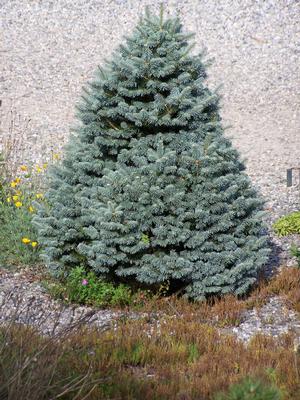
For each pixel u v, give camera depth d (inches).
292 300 526.6
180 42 533.0
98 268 512.4
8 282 548.4
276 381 378.3
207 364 403.2
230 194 509.0
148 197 498.6
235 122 1029.2
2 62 1181.7
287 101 1093.8
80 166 522.6
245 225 522.6
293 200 773.3
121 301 519.8
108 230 495.5
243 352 427.2
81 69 1173.7
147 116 508.4
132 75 513.0
